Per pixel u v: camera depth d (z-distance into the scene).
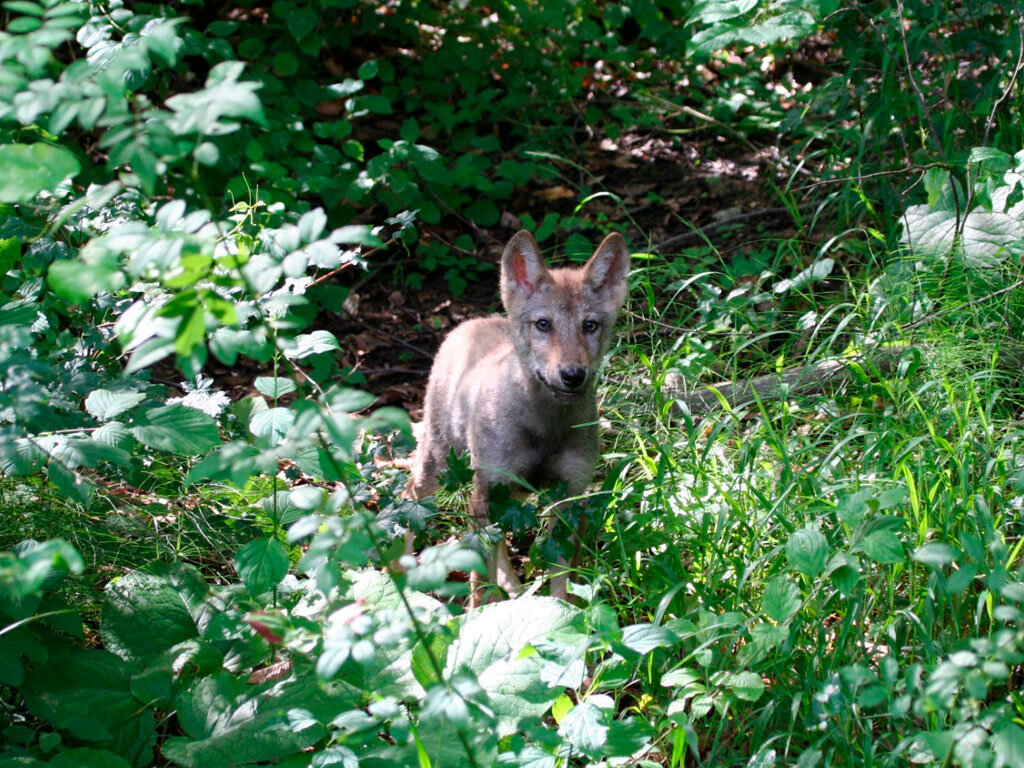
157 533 4.32
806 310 6.37
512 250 4.93
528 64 8.92
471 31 8.88
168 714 3.45
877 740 3.36
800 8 4.90
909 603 3.76
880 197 6.61
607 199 8.23
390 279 7.71
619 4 9.33
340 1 8.07
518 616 3.53
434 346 7.10
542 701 3.27
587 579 4.22
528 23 8.80
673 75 9.48
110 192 2.44
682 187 8.25
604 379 5.79
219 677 3.38
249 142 7.08
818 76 9.37
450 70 8.87
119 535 4.22
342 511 4.24
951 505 3.76
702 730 3.66
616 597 4.12
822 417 5.18
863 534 3.21
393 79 8.82
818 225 7.21
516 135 9.10
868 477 4.15
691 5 9.16
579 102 9.43
